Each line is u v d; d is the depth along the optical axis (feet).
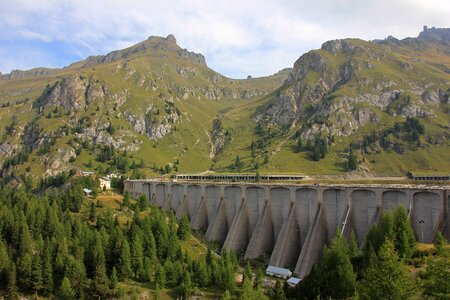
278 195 562.66
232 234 579.48
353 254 373.40
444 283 223.30
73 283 431.43
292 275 467.11
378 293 228.22
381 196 453.17
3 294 431.43
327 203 503.20
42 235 521.65
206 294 425.28
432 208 416.05
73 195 654.94
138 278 464.65
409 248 339.98
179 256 500.74
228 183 649.20
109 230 552.82
